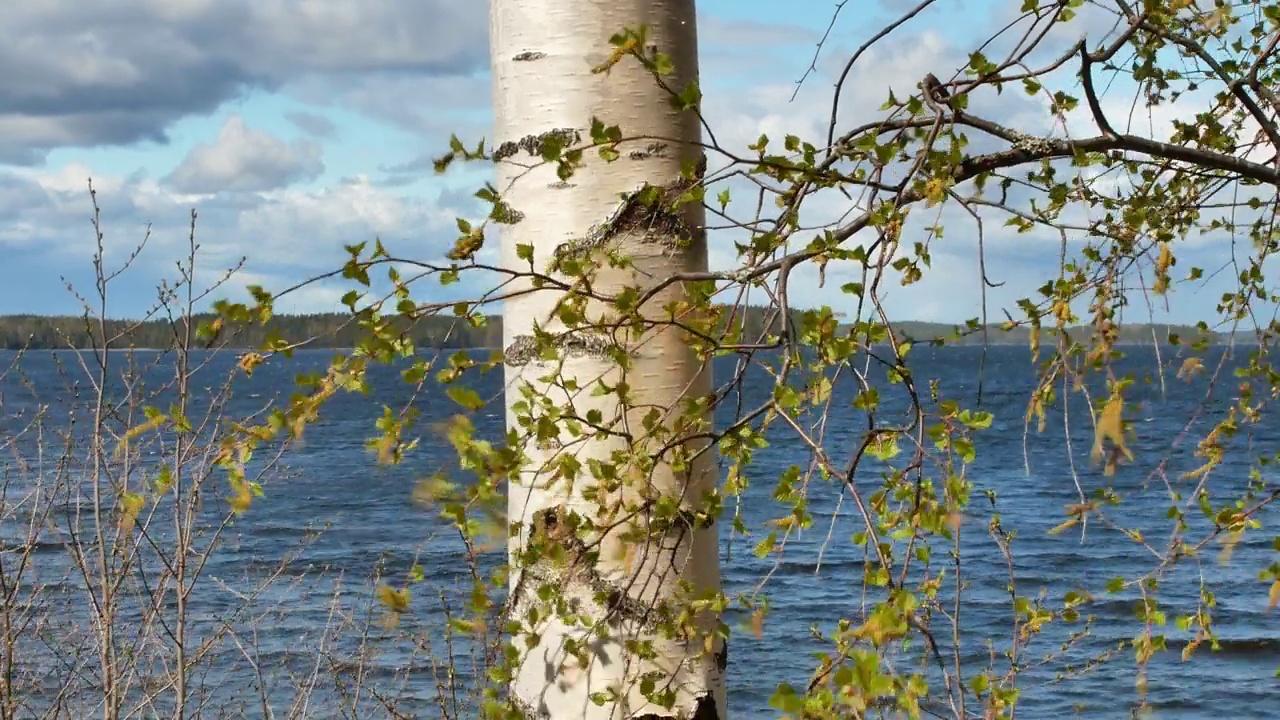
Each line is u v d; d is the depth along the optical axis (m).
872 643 1.84
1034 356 2.50
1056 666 10.66
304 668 7.52
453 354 2.31
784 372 2.06
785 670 9.91
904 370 2.02
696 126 2.75
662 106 2.70
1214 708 11.38
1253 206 3.22
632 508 2.41
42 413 5.93
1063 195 2.85
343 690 6.27
